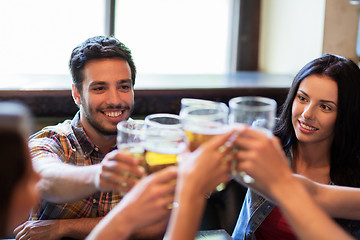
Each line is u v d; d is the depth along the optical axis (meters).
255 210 1.78
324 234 0.94
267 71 4.14
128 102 1.80
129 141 1.14
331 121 1.70
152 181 0.97
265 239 1.82
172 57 3.90
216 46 4.04
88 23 3.59
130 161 1.08
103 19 3.62
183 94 3.01
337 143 1.77
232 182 2.47
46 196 1.46
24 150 0.77
